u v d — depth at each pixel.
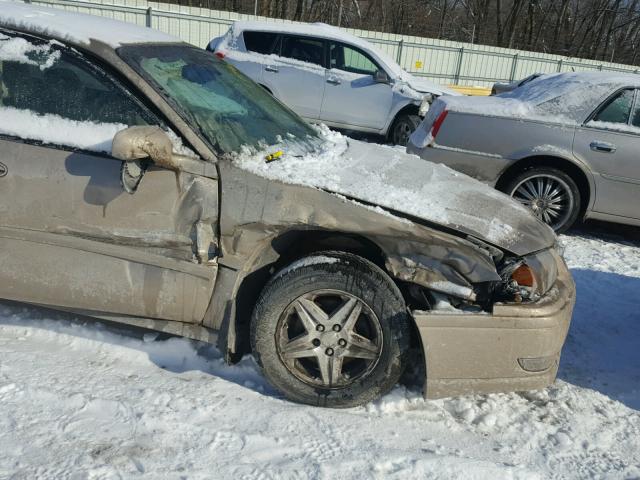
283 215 2.88
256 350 3.01
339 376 3.00
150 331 3.49
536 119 6.18
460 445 2.88
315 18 29.88
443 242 2.88
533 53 20.44
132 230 2.98
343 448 2.73
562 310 2.97
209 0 27.62
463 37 32.03
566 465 2.81
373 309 2.90
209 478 2.46
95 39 3.11
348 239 3.10
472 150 6.31
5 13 3.21
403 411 3.09
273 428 2.83
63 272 3.09
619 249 6.29
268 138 3.39
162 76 3.19
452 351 2.87
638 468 2.83
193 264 2.97
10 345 3.28
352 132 11.44
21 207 3.06
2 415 2.70
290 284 2.93
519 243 3.02
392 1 31.14
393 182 3.21
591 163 6.10
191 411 2.88
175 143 2.95
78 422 2.72
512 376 2.92
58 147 3.04
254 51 10.85
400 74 10.68
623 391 3.54
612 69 21.52
